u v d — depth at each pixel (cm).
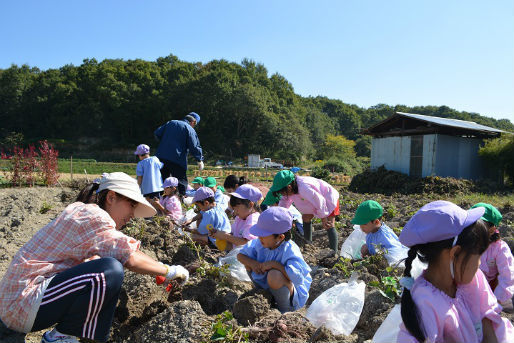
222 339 252
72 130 7769
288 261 333
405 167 1828
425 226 169
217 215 532
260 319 295
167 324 272
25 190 991
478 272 188
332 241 517
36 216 655
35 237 245
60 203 834
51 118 7750
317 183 509
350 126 12019
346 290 315
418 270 241
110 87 7831
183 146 798
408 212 827
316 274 408
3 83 8081
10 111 7931
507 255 292
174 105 7806
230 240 457
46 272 236
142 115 7950
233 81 7950
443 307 169
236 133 7931
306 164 7188
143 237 488
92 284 226
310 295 376
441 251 169
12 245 474
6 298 229
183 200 843
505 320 187
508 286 285
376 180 1845
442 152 1728
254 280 355
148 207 275
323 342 269
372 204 430
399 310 201
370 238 444
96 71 8106
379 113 13900
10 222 595
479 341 180
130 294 319
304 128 8431
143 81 8169
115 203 273
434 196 1465
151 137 7975
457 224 165
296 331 276
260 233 332
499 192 1581
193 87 7750
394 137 1883
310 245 538
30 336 283
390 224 679
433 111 11862
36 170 1159
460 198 1330
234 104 7538
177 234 545
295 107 9350
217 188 752
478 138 1878
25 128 7950
